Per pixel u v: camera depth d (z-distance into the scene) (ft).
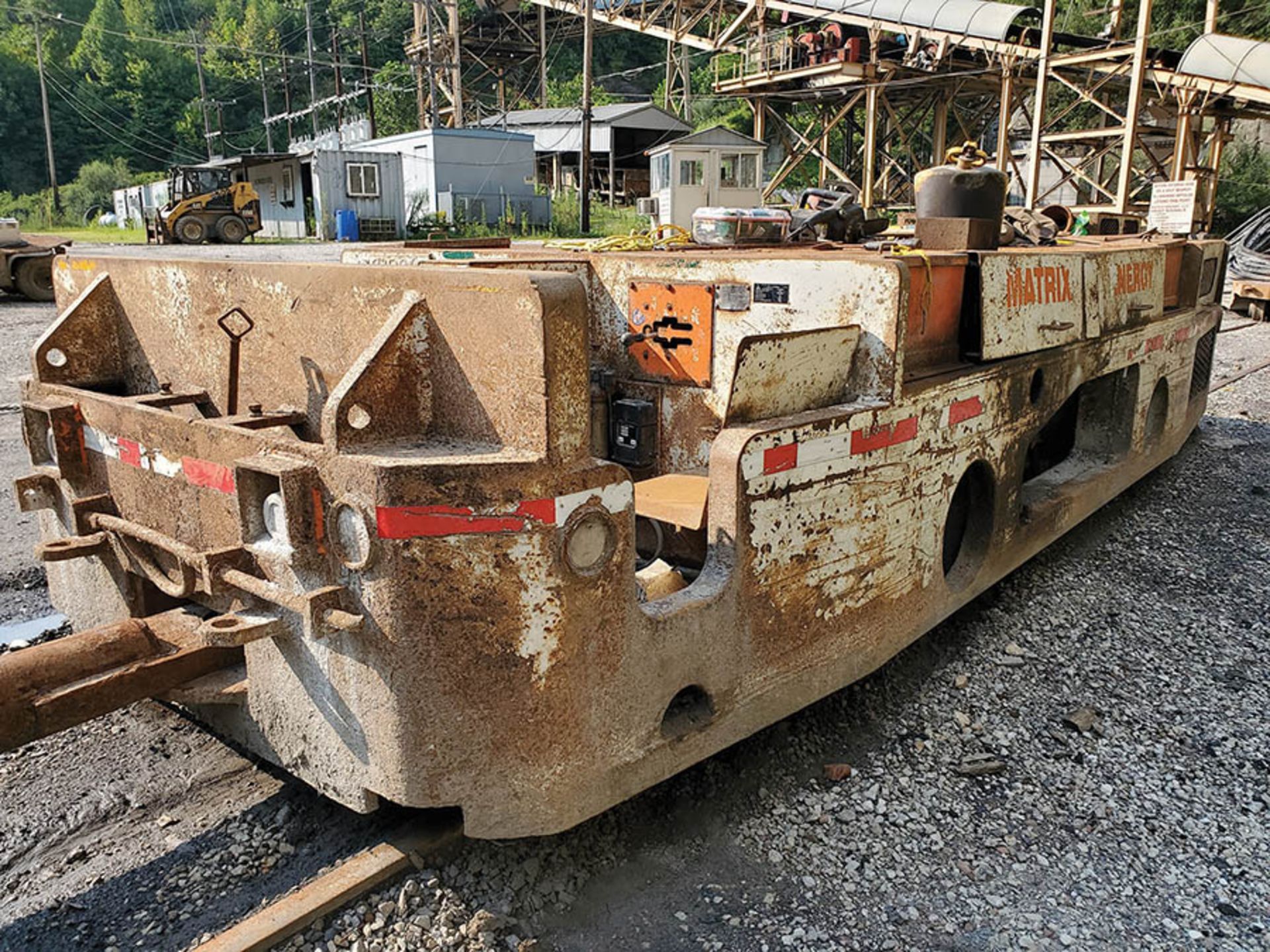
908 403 10.76
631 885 8.86
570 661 7.77
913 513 11.31
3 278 53.83
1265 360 39.55
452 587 7.23
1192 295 20.44
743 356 9.18
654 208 86.99
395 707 7.41
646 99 198.29
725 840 9.61
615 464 7.79
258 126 253.03
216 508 8.70
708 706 9.23
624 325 12.79
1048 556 17.33
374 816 9.30
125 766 10.25
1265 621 15.30
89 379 11.16
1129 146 60.18
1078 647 14.19
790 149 87.30
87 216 181.47
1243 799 10.81
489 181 113.39
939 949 8.36
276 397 9.41
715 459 9.02
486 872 8.55
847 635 10.71
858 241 15.76
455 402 7.71
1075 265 14.32
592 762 8.14
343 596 7.47
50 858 8.86
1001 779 10.97
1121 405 17.92
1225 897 9.25
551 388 7.15
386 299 8.07
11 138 241.76
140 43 260.42
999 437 12.91
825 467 9.84
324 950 7.72
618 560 7.93
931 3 70.13
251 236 96.63
